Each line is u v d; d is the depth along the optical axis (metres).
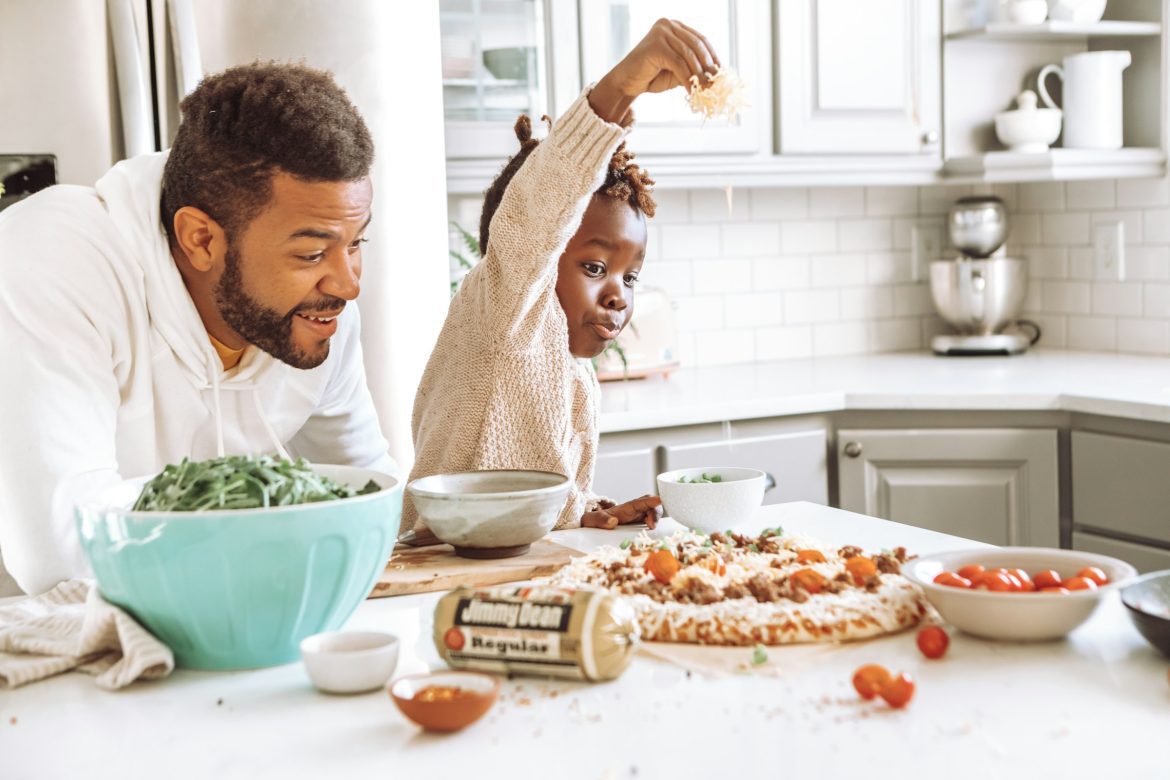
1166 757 0.74
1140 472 2.44
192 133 1.23
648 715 0.83
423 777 0.75
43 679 0.95
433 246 2.37
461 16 2.60
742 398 2.62
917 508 2.70
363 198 1.22
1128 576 0.96
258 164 1.17
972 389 2.63
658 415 2.51
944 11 3.05
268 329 1.27
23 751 0.81
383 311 2.30
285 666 0.98
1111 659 0.92
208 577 0.91
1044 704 0.83
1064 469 2.62
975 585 0.98
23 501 1.18
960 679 0.88
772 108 2.90
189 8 2.10
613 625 0.88
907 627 0.99
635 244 1.54
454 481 1.29
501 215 1.38
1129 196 3.15
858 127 2.97
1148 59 3.09
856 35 2.94
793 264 3.37
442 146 2.38
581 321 1.54
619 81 1.33
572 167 1.33
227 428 1.46
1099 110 3.02
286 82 1.19
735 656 0.94
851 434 2.71
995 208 3.23
